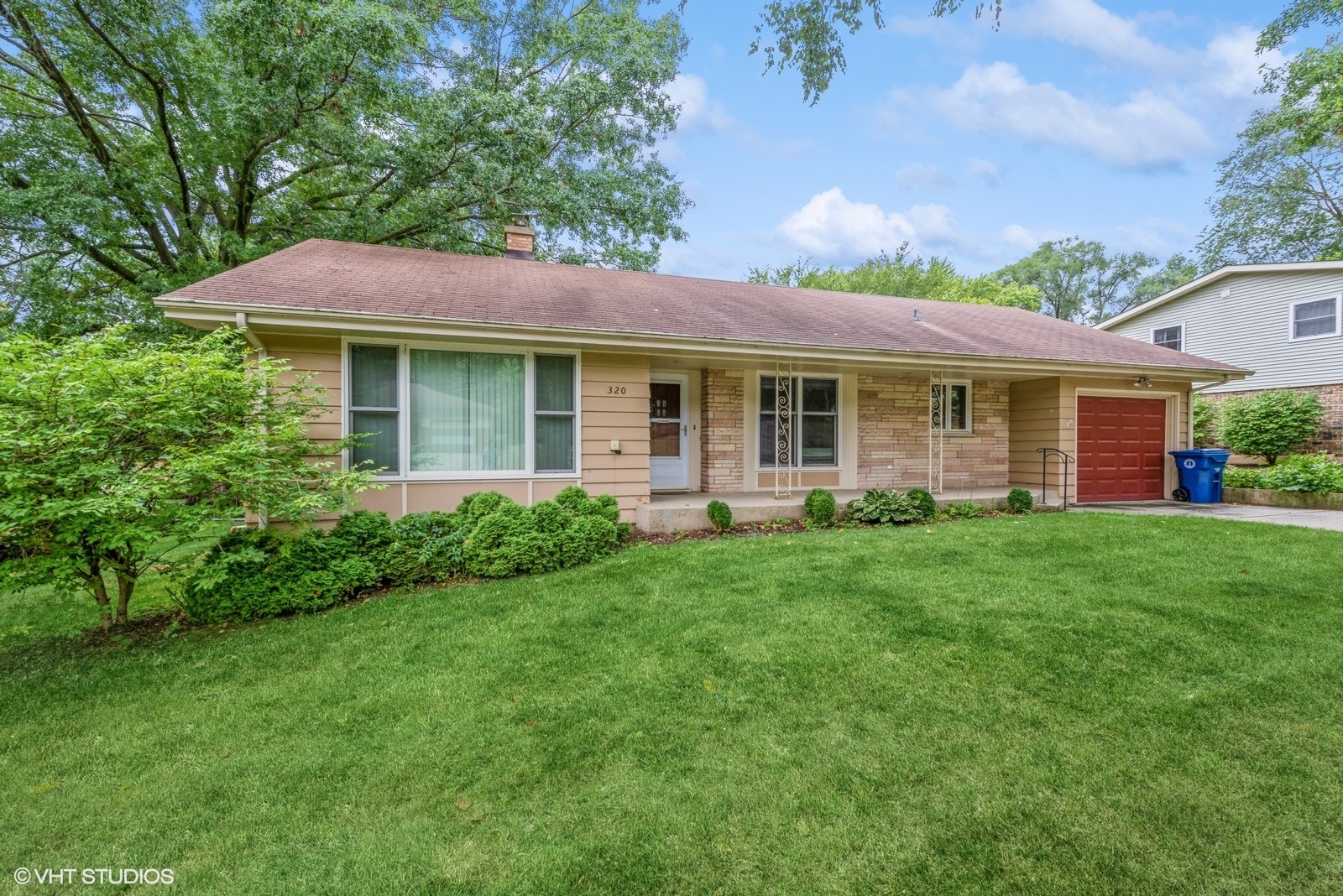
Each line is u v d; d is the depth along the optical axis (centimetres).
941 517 807
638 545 653
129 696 329
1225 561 535
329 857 204
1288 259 2234
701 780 239
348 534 507
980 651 351
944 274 3048
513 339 641
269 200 1316
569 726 283
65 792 245
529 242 1027
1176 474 1027
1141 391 1012
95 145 1062
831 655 351
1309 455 1160
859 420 985
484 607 452
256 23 930
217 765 261
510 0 1406
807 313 946
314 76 986
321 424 611
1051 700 295
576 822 218
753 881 189
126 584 457
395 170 1191
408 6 1270
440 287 718
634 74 1393
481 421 679
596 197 1373
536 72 1452
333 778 249
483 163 1183
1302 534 655
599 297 810
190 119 1111
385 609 457
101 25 1009
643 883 189
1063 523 746
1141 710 284
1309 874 189
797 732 272
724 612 428
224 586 448
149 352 468
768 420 941
